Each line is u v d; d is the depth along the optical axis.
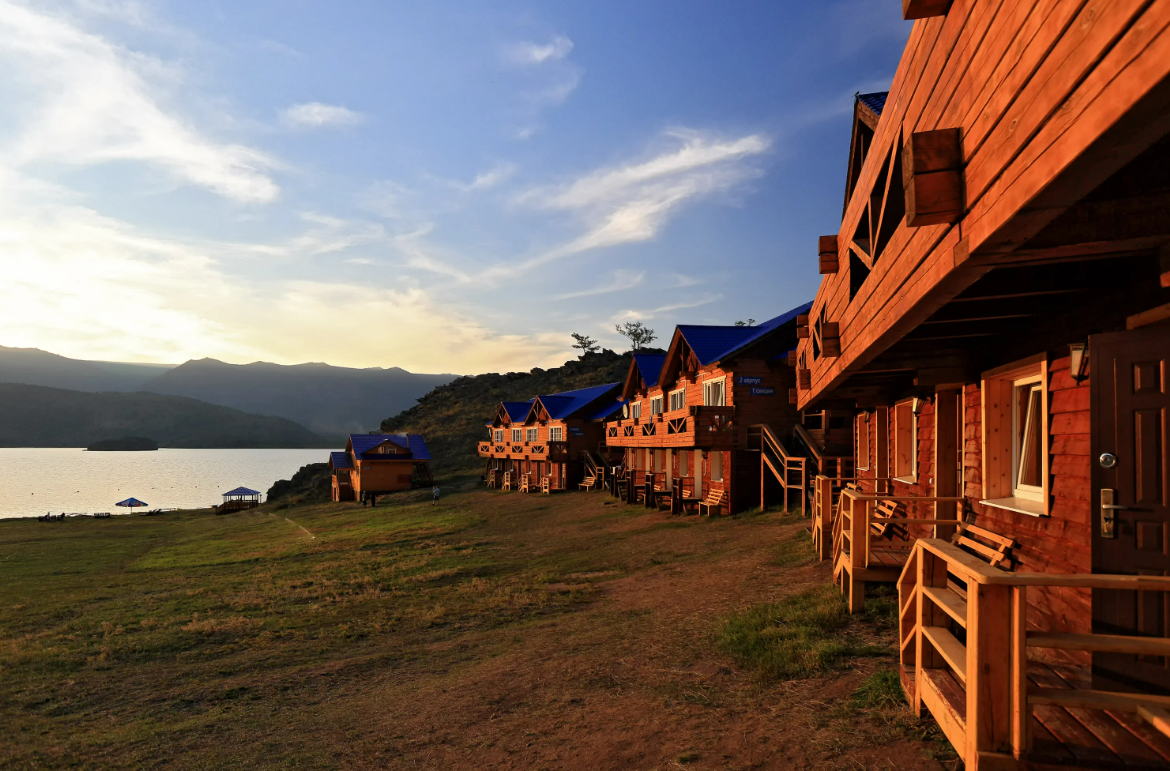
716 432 24.47
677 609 11.16
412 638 12.40
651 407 35.56
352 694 9.39
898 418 11.97
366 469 59.59
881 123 5.68
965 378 7.91
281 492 76.69
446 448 81.88
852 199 7.23
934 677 4.70
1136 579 3.19
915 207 3.52
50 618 17.19
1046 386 6.02
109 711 9.59
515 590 15.72
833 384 9.74
